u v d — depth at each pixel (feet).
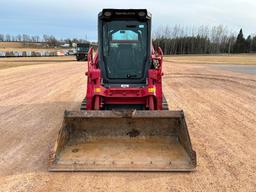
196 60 154.61
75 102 32.32
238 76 63.16
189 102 33.24
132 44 20.63
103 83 20.59
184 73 70.74
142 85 20.04
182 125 16.38
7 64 97.71
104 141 17.15
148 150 16.11
